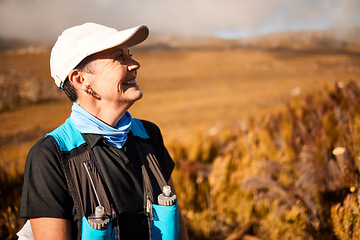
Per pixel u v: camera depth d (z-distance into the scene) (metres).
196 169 3.92
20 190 2.76
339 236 2.03
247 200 3.29
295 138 3.26
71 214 0.90
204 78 60.59
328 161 2.45
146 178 1.02
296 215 2.52
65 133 0.98
